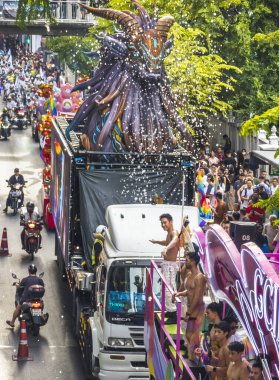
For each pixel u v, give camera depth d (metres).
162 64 36.25
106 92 36.03
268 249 36.91
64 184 37.06
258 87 66.75
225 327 19.66
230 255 19.31
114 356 29.64
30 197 61.25
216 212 40.56
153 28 36.09
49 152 53.72
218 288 20.48
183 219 27.61
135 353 29.62
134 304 29.59
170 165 35.03
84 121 40.59
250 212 42.16
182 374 20.75
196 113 58.28
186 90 55.88
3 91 115.75
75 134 40.62
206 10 63.66
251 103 66.88
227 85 58.53
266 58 67.50
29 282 36.56
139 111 35.97
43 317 35.97
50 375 32.19
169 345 22.75
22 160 74.25
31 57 134.50
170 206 31.45
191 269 22.16
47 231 52.41
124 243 29.88
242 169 53.38
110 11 36.47
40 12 27.23
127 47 35.91
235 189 51.03
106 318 29.64
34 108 87.31
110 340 29.66
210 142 68.69
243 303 18.75
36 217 47.91
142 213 30.97
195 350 21.00
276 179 46.81
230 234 29.55
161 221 27.88
